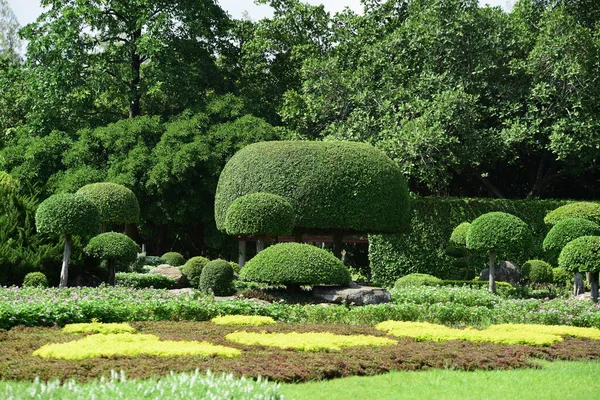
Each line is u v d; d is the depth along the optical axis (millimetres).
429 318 12812
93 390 4660
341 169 21109
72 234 15578
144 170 26047
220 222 22141
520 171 27969
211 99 28312
